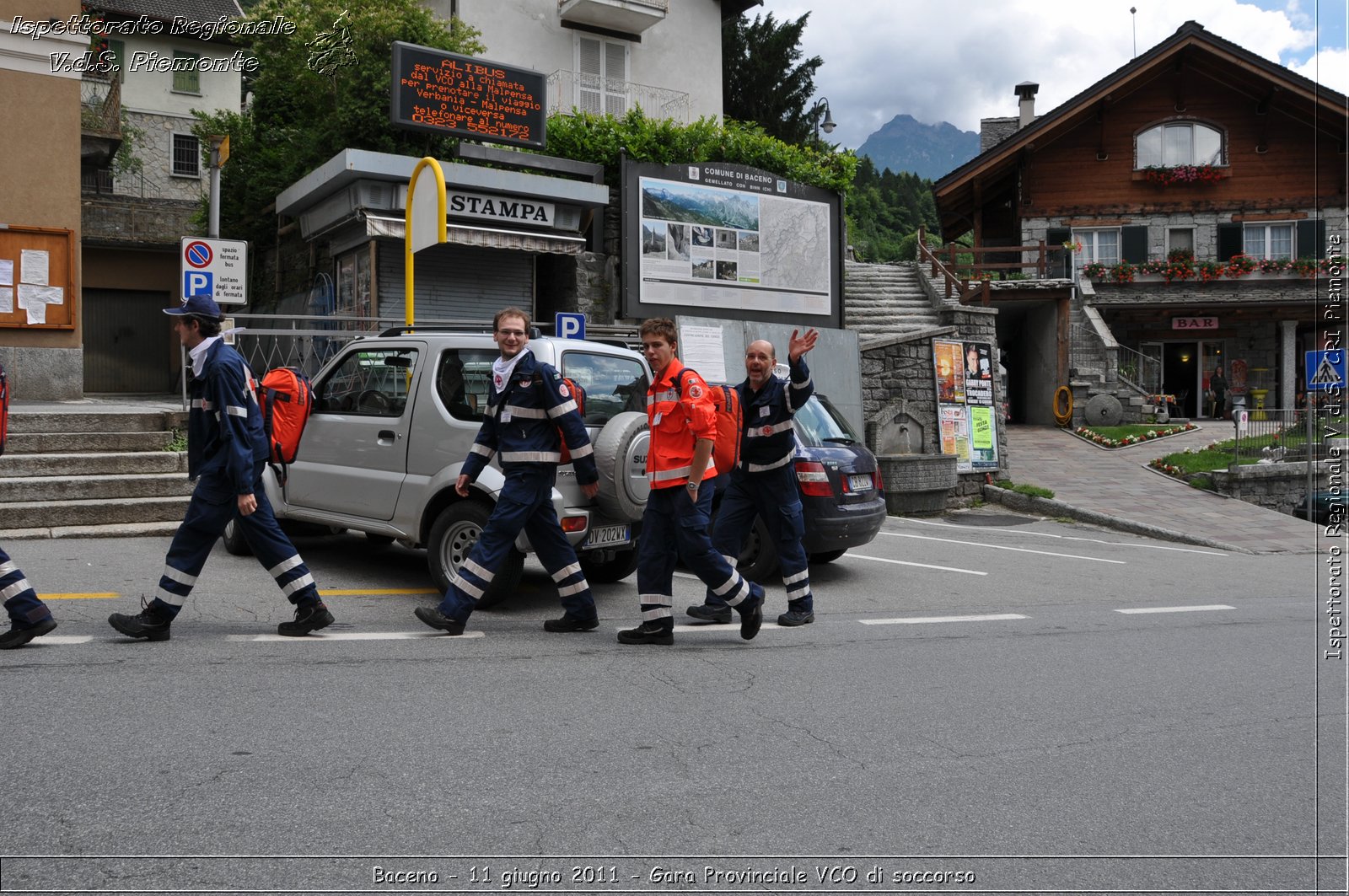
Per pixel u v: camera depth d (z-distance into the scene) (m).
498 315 6.24
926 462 15.61
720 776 3.93
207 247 11.61
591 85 25.28
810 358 17.28
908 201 89.31
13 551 8.22
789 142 37.81
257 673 5.05
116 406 13.10
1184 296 31.30
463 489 6.26
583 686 5.11
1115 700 5.32
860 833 3.48
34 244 14.47
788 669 5.67
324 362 14.37
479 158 16.52
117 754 3.88
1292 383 32.28
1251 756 4.47
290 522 9.17
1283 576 11.32
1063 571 10.84
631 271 17.75
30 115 14.48
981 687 5.47
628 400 7.64
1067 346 27.56
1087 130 33.06
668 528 6.12
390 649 5.68
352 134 17.08
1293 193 32.59
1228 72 32.12
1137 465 21.20
